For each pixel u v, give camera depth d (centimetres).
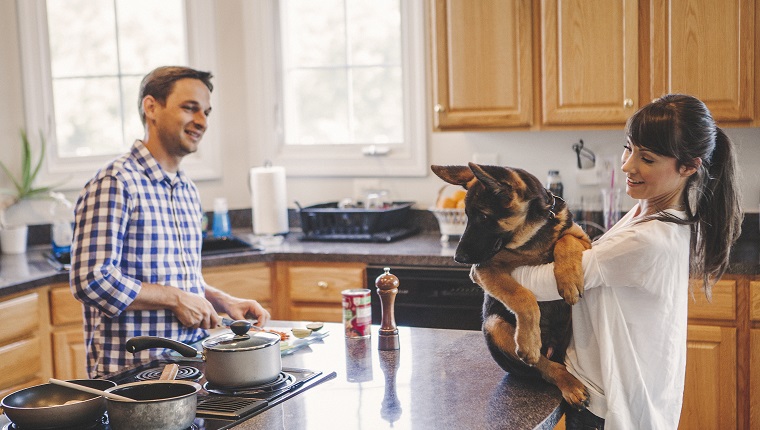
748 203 350
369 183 414
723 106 316
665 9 319
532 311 166
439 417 157
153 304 232
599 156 373
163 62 419
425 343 212
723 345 300
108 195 230
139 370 193
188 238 253
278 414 159
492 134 389
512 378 180
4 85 393
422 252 344
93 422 154
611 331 173
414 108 402
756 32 310
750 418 300
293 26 428
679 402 182
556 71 337
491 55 346
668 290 172
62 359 332
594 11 329
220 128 426
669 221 171
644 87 327
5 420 158
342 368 191
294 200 427
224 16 420
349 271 351
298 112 432
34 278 320
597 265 167
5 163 396
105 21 411
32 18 394
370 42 417
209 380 173
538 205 168
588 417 176
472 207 167
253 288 362
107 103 415
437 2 351
